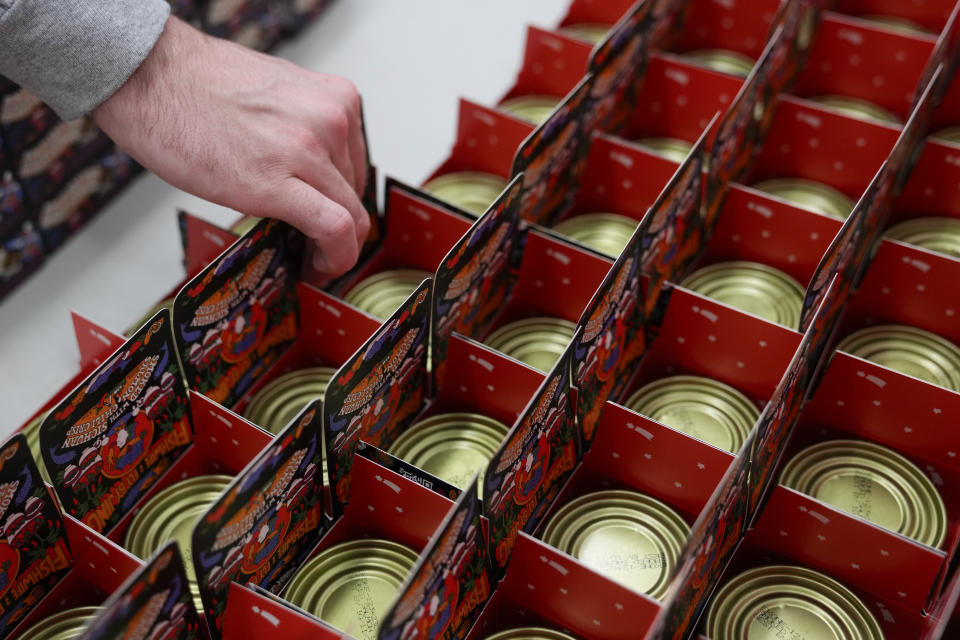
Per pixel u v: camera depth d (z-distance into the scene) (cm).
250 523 149
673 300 192
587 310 164
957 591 146
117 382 161
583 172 236
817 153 231
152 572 130
